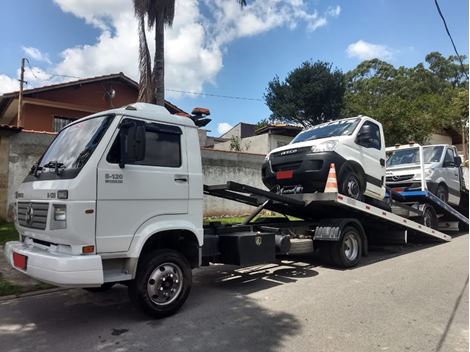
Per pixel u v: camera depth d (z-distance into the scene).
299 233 8.17
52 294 6.55
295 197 8.13
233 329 4.91
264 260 6.74
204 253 6.19
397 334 4.75
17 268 5.02
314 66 36.62
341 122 9.24
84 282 4.48
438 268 8.16
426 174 12.05
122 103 23.03
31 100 20.20
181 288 5.44
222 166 16.69
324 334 4.75
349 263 8.16
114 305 5.95
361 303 5.90
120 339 4.64
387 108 26.00
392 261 8.94
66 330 4.95
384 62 51.06
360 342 4.52
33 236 5.15
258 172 17.77
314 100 36.06
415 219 11.04
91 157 4.74
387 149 12.90
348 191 8.20
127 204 4.96
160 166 5.35
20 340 4.65
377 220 9.09
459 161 13.85
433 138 32.94
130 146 4.81
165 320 5.24
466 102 30.92
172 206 5.42
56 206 4.68
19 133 12.43
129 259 5.00
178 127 5.65
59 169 4.95
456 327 4.97
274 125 27.22
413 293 6.41
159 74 12.66
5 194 12.16
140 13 12.70
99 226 4.72
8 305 5.99
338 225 8.00
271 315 5.41
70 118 21.55
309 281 7.24
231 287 6.91
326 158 7.90
